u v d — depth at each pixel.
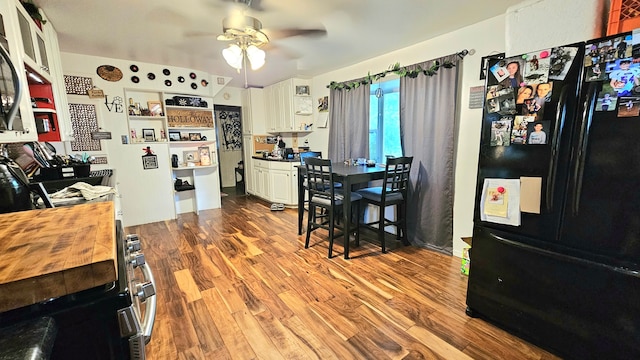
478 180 1.83
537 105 1.54
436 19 2.45
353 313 1.98
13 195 1.23
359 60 3.72
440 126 2.88
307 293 2.23
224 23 2.29
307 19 2.40
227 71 4.36
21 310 0.54
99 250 0.62
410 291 2.25
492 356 1.59
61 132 2.49
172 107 4.23
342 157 4.15
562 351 1.54
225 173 6.87
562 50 1.44
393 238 3.43
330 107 4.32
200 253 3.00
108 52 3.33
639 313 1.28
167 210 4.23
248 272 2.57
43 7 2.09
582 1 1.61
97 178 2.43
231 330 1.82
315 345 1.69
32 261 0.56
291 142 5.39
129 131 3.87
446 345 1.67
